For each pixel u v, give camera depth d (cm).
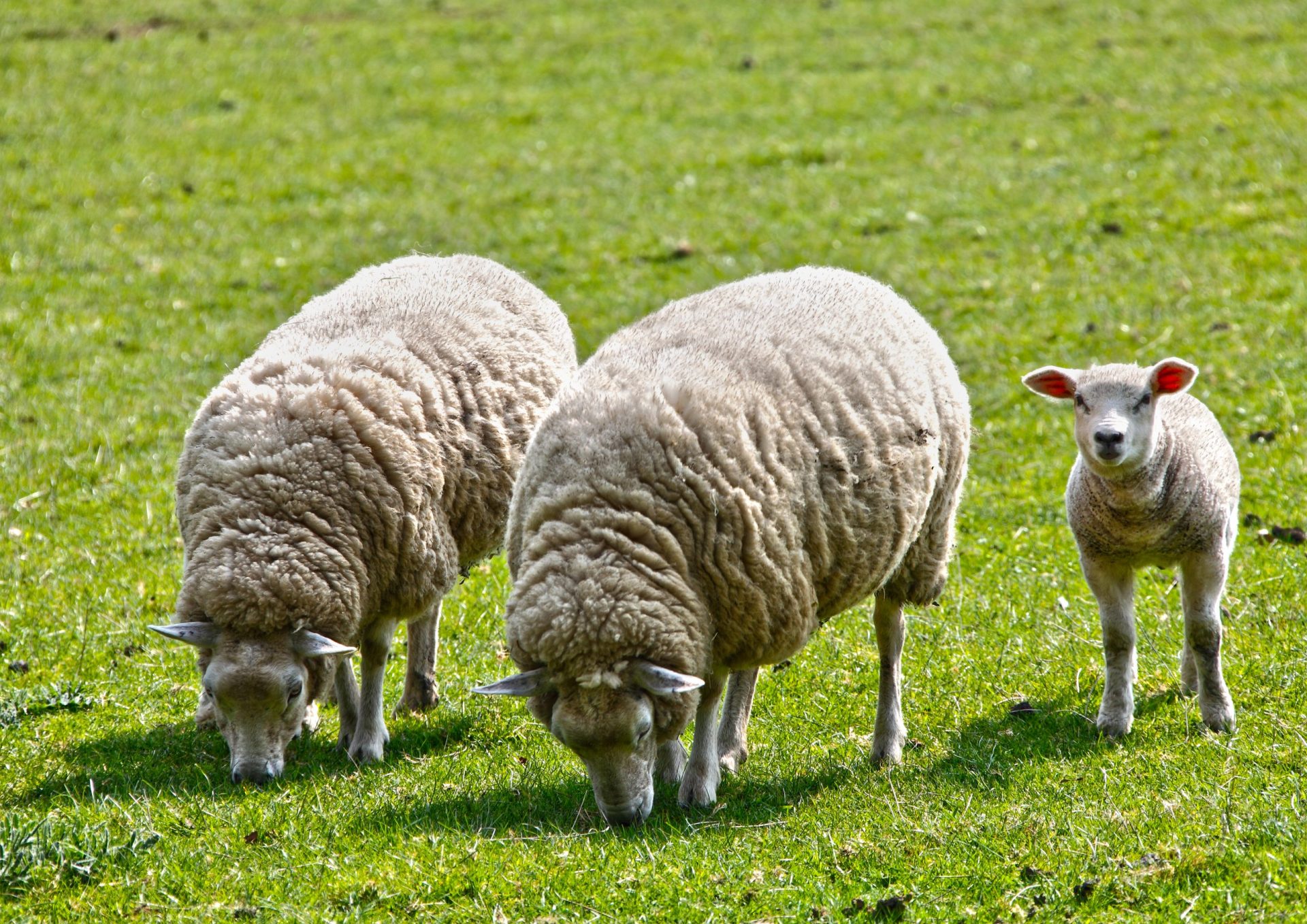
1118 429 1560
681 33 6688
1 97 5738
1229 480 1722
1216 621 1666
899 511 1625
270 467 1678
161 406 3203
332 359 1783
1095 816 1425
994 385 3148
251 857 1448
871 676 1953
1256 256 3681
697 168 4947
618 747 1452
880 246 4094
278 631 1650
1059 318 3459
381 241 4322
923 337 1773
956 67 5900
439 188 4847
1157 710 1755
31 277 4016
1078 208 4216
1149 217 4081
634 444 1472
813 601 1566
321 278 4044
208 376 3397
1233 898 1246
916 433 1652
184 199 4741
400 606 1780
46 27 6719
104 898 1373
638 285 3922
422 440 1756
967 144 4969
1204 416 1798
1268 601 1995
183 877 1405
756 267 3994
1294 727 1617
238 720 1652
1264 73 5322
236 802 1596
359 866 1413
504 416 1884
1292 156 4391
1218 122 4819
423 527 1748
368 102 5828
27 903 1361
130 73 6091
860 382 1619
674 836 1457
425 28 6838
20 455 2889
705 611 1484
